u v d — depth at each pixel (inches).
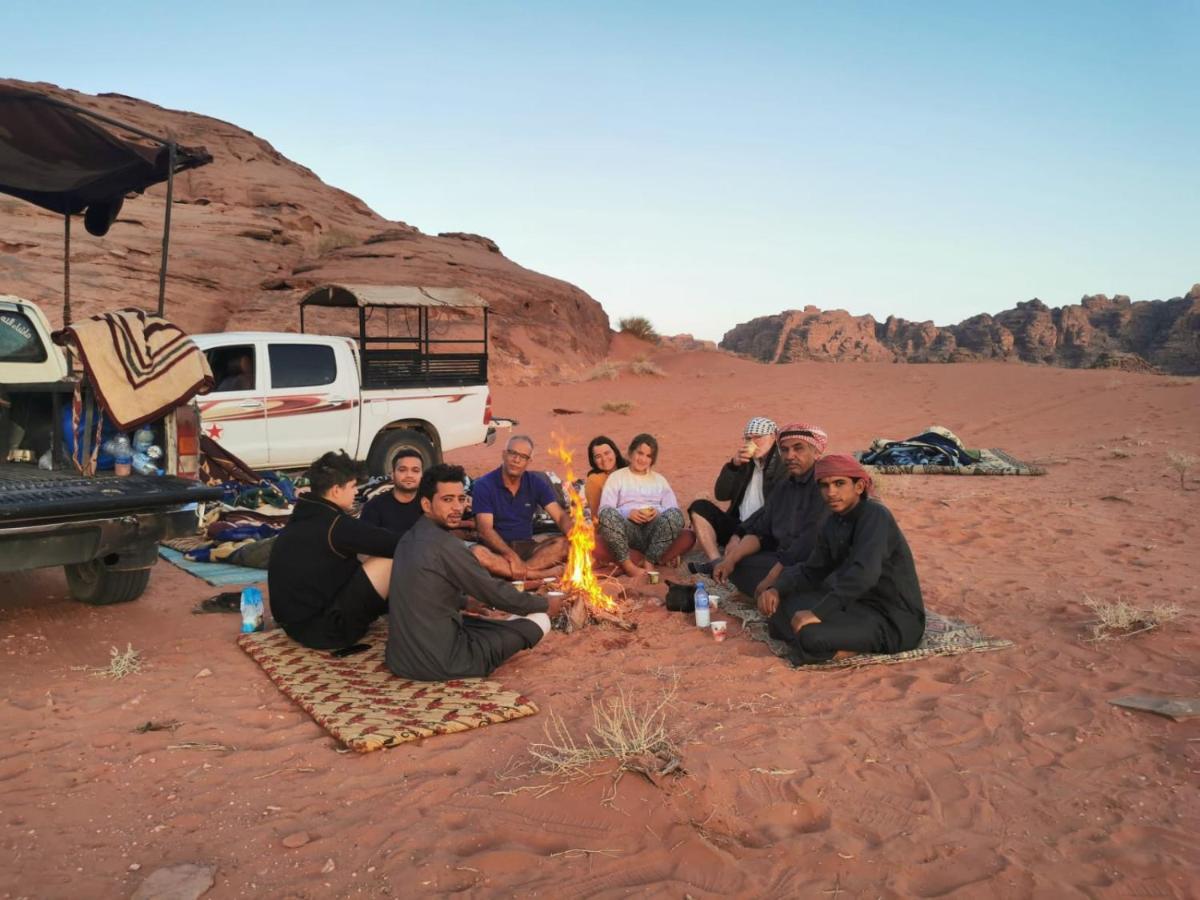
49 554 200.4
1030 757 146.4
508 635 192.5
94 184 347.9
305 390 419.5
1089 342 6067.9
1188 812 127.7
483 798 133.6
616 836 123.3
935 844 120.6
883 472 494.9
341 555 198.4
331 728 155.6
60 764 145.6
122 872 114.9
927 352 6461.6
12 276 887.1
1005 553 297.0
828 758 145.8
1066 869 114.7
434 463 468.1
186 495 215.9
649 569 279.1
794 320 6697.8
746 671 188.5
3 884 111.6
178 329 239.3
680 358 1470.2
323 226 1354.6
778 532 237.6
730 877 113.7
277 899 108.9
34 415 264.5
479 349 1111.0
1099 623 212.7
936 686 177.2
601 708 168.1
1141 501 382.9
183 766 145.1
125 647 207.3
